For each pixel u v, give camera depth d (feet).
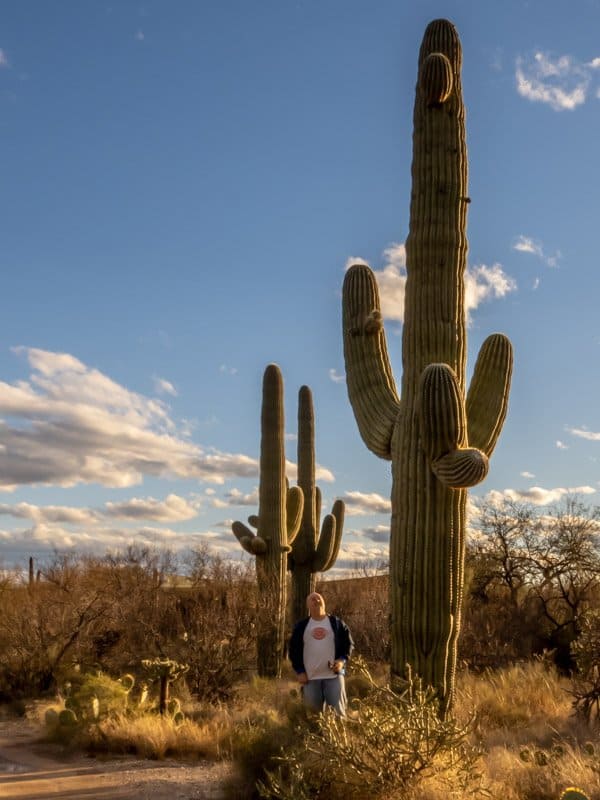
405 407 33.55
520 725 35.91
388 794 23.20
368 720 24.25
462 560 32.73
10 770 29.27
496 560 73.77
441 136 35.37
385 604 66.49
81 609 54.19
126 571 68.03
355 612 68.85
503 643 59.52
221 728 34.37
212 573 62.28
